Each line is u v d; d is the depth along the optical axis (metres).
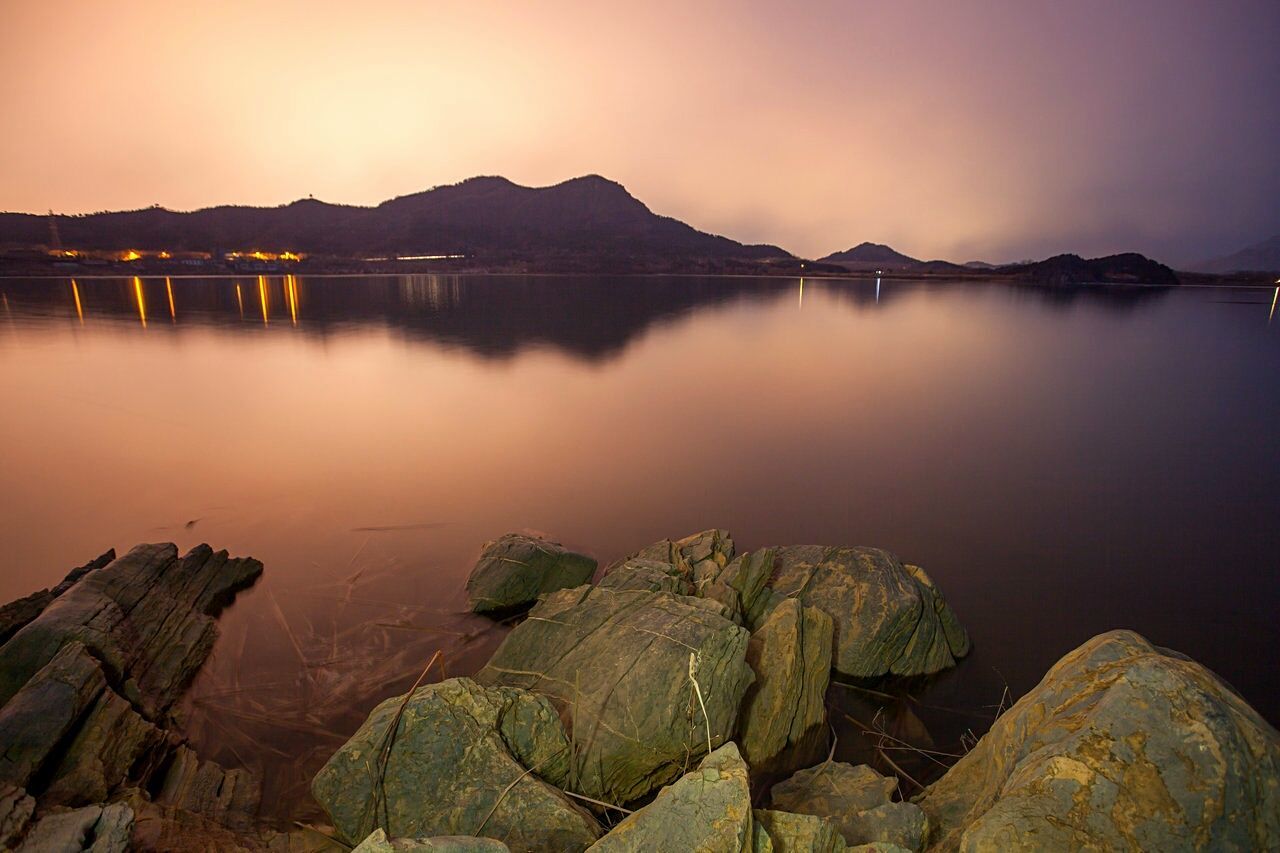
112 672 7.35
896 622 8.93
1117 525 15.09
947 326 63.28
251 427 23.91
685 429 24.09
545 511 15.51
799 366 39.28
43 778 5.59
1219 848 3.86
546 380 34.25
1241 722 4.32
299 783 6.77
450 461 19.73
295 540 13.60
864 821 5.35
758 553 10.29
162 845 5.18
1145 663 4.70
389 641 9.51
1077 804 4.13
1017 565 12.96
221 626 9.78
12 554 13.17
